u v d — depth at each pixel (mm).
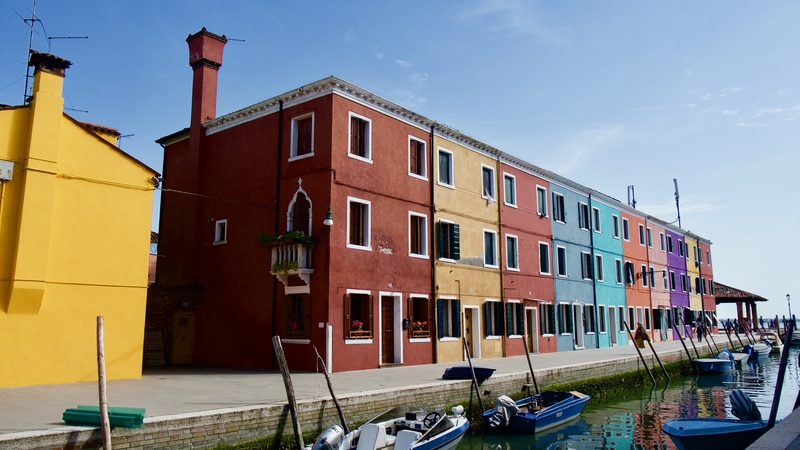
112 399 10773
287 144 18141
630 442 13555
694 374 27359
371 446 9250
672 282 42406
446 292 20516
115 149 14328
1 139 12641
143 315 14414
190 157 20875
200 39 21312
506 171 25125
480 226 22891
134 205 14562
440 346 19828
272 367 17156
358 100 18062
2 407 9727
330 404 11148
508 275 24078
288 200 17719
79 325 13312
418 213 19828
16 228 12633
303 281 16812
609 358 22531
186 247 20625
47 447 7645
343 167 17219
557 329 27109
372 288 17578
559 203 29047
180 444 8836
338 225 16797
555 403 14961
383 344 18078
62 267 13164
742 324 51469
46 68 13289
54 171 13125
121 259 14164
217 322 19078
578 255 29984
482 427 14453
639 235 38062
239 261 18781
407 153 19766
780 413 17625
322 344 16078
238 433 9602
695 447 11492
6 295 12320
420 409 11289
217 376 15008
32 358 12547
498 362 20312
